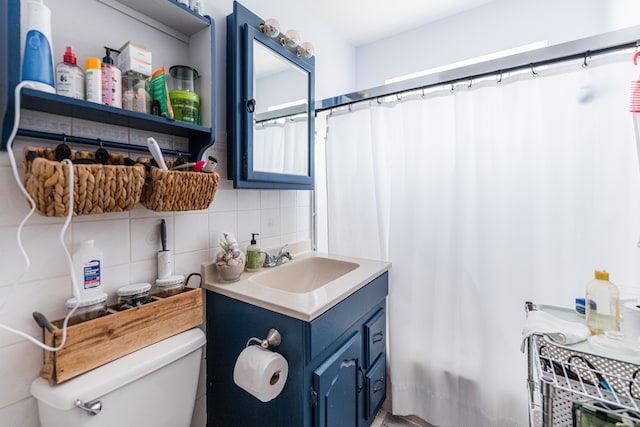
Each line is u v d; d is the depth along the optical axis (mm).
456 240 1309
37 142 727
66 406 635
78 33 786
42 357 736
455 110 1281
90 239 822
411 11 1818
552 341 815
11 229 693
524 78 1138
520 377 1178
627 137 984
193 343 896
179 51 1028
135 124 870
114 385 702
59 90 678
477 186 1245
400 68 2064
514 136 1163
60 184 604
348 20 1897
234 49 1110
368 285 1228
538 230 1146
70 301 731
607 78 999
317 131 1750
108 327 730
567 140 1081
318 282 1533
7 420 690
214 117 1005
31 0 629
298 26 1630
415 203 1391
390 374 1500
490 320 1219
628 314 779
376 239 1559
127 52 798
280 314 899
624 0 1380
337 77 2020
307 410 883
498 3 1731
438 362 1361
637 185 983
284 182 1329
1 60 582
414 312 1418
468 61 1837
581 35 1521
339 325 1006
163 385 824
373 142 1515
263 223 1416
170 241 1023
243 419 1013
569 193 1092
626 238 998
